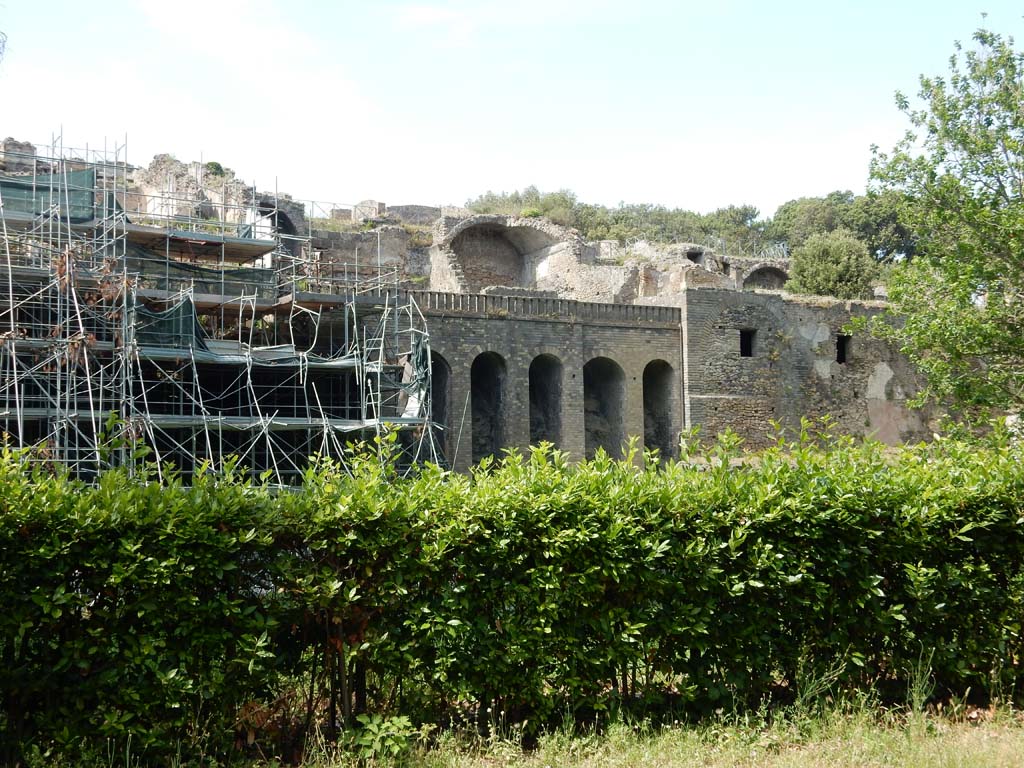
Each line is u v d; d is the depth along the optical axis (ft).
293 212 155.63
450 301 122.31
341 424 98.07
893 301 88.12
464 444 120.47
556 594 33.19
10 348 82.58
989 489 39.06
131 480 30.94
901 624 37.58
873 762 30.22
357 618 31.81
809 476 37.47
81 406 91.56
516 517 33.14
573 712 33.78
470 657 32.58
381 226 167.12
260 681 30.78
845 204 325.42
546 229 174.40
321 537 31.35
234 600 30.12
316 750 30.14
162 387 102.17
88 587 28.89
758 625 35.68
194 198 150.20
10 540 27.63
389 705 32.78
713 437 139.23
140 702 28.81
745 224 350.64
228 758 29.94
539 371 138.21
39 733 28.71
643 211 344.28
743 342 148.66
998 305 79.25
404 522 32.19
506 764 30.25
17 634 27.78
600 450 36.88
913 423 158.71
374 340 110.93
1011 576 39.47
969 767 29.04
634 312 137.59
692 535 35.42
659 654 35.06
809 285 195.93
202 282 107.86
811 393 149.79
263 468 102.22
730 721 34.27
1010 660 39.17
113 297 89.10
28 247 100.68
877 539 37.42
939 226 83.51
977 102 81.25
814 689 34.96
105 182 118.52
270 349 101.04
